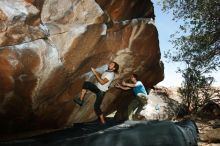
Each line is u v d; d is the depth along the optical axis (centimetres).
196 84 1425
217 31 1451
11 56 486
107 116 892
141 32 727
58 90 584
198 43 1475
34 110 552
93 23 617
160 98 1298
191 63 1478
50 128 621
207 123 1106
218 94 1507
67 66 581
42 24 536
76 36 581
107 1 638
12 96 502
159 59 867
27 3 514
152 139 512
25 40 505
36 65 520
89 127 599
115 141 495
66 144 484
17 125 541
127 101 883
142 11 737
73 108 650
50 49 542
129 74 786
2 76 482
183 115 1280
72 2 582
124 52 706
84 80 637
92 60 639
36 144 496
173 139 528
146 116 1129
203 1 1430
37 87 536
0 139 533
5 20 479
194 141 643
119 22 679
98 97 601
